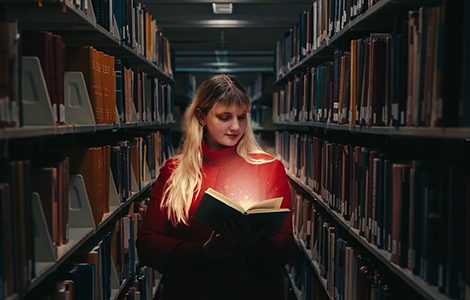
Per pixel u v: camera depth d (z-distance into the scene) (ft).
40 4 4.59
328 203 7.52
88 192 6.09
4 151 3.90
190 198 5.18
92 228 5.95
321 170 8.39
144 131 12.80
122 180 8.13
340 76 6.57
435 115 3.35
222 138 5.20
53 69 4.73
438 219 3.59
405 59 3.97
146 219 5.42
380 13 4.92
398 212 4.18
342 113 6.37
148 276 10.80
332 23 7.34
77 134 8.70
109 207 7.43
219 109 5.05
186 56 21.38
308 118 9.79
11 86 3.68
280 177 5.41
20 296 3.69
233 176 5.33
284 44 13.51
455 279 3.25
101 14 6.57
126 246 8.36
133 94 9.69
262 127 19.31
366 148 5.57
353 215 5.92
